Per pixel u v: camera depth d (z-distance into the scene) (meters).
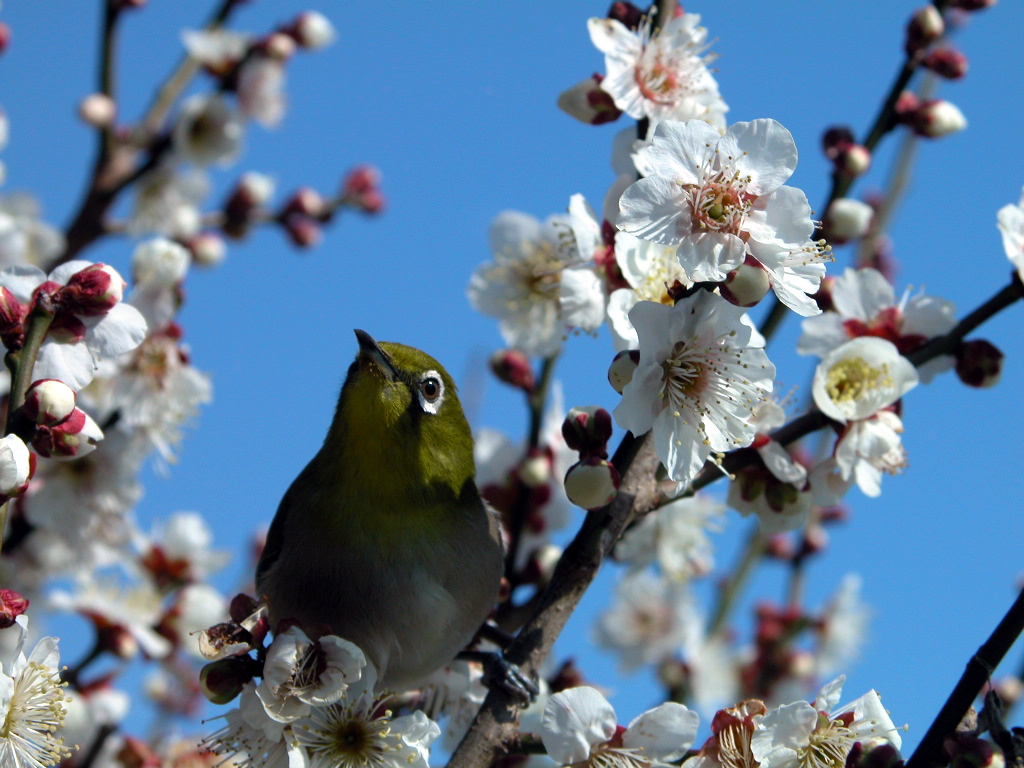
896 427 8.97
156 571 13.42
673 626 15.73
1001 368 9.31
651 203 6.89
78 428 7.70
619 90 9.06
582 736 7.63
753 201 6.96
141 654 13.12
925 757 6.98
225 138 16.23
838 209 10.66
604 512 8.53
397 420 10.05
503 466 12.77
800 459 11.54
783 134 7.00
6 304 7.82
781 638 16.19
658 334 7.30
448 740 10.70
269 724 7.52
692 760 7.68
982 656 6.98
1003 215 9.05
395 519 10.07
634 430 7.23
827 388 8.96
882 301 9.58
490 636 10.93
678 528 12.09
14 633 9.59
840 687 7.48
